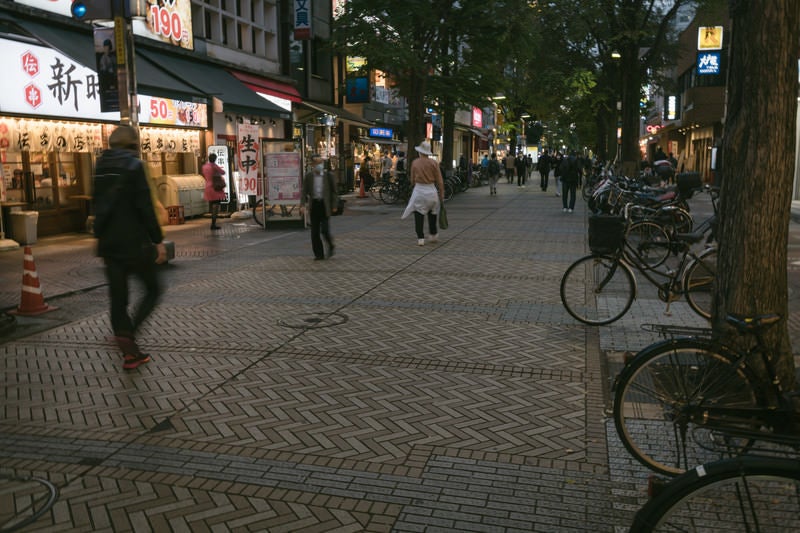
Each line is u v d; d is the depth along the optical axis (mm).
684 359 3566
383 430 4277
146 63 15953
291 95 24156
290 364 5562
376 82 34500
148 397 4863
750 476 2287
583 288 6945
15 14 12797
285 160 15609
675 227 9445
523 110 48531
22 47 12344
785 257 4254
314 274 9555
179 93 15203
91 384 5141
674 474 3668
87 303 7965
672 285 7094
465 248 11969
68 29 14258
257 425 4363
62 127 13602
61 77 13258
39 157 14125
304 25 25219
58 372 5418
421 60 22078
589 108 36281
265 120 22953
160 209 5711
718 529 2340
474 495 3471
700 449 3662
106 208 5297
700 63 34250
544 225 15820
